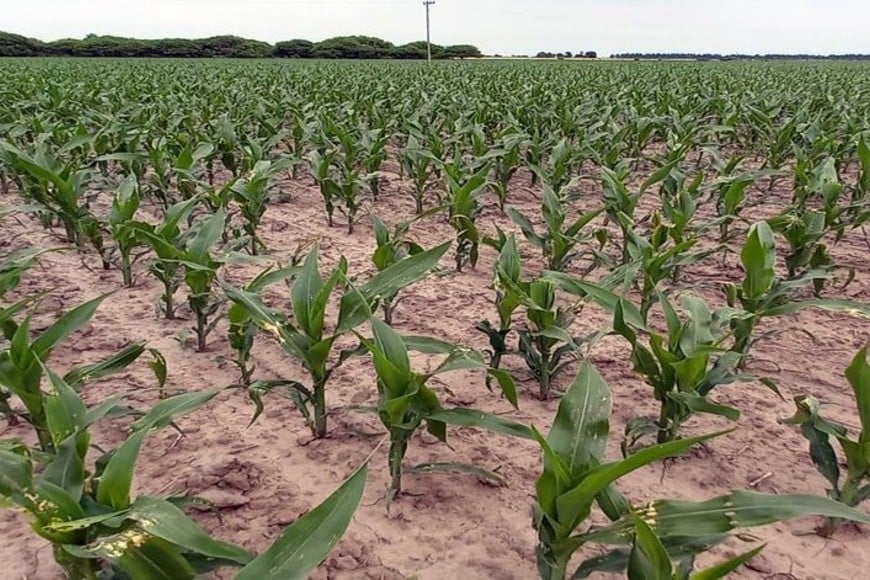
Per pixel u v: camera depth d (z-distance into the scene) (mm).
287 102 13148
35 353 2680
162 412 2410
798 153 7785
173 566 1770
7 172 8828
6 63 38406
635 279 5141
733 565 1554
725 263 6094
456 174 6688
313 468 3221
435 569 2613
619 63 50031
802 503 1798
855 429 3494
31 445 3350
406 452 3316
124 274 5496
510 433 2500
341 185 7512
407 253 4543
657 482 3088
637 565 1857
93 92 14961
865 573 2568
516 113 11695
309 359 3076
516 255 3604
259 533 2791
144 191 7477
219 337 4625
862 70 34562
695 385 2863
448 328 4801
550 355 3980
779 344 4504
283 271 3453
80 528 1730
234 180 5367
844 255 6352
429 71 30938
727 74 29016
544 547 2162
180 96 14875
